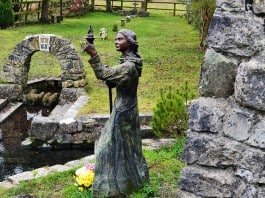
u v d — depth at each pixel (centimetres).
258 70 351
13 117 1588
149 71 1942
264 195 359
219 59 370
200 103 379
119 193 691
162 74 1902
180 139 1002
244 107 362
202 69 379
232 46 363
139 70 660
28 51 1697
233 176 373
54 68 1989
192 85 1738
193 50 2411
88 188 729
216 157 377
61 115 1412
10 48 2298
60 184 872
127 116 679
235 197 372
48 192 834
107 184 688
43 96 1708
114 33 2866
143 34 2878
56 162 1262
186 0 3831
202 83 380
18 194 836
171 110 1039
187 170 390
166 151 1001
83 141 1354
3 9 2880
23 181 891
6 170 1185
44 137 1350
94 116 1381
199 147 382
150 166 876
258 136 356
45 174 921
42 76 1870
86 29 2958
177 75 1892
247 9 355
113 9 3984
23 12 3081
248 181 364
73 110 1448
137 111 692
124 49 657
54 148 1346
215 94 376
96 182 694
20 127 1499
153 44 2552
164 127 1048
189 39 2731
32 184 872
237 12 359
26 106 1700
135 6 3925
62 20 3247
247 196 365
